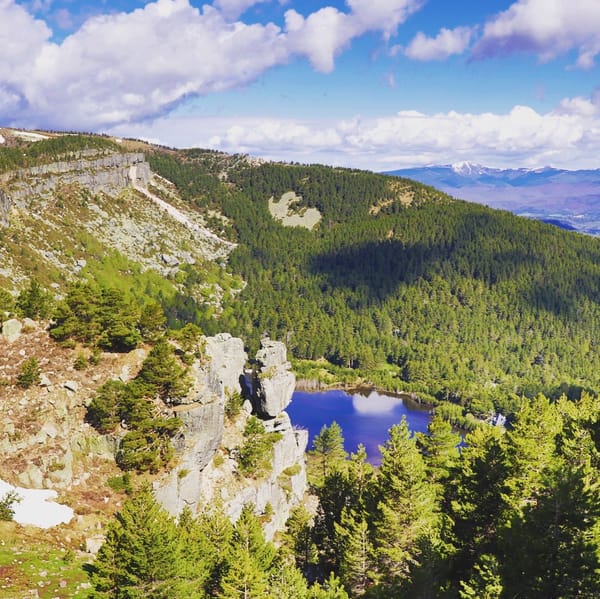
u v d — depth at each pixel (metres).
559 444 50.25
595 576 30.12
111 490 54.00
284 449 82.06
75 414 59.69
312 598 41.47
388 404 186.12
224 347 82.19
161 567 34.28
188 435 61.91
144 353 68.69
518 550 33.97
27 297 76.06
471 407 182.62
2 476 49.44
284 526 74.69
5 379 59.69
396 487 46.44
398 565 45.59
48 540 44.44
